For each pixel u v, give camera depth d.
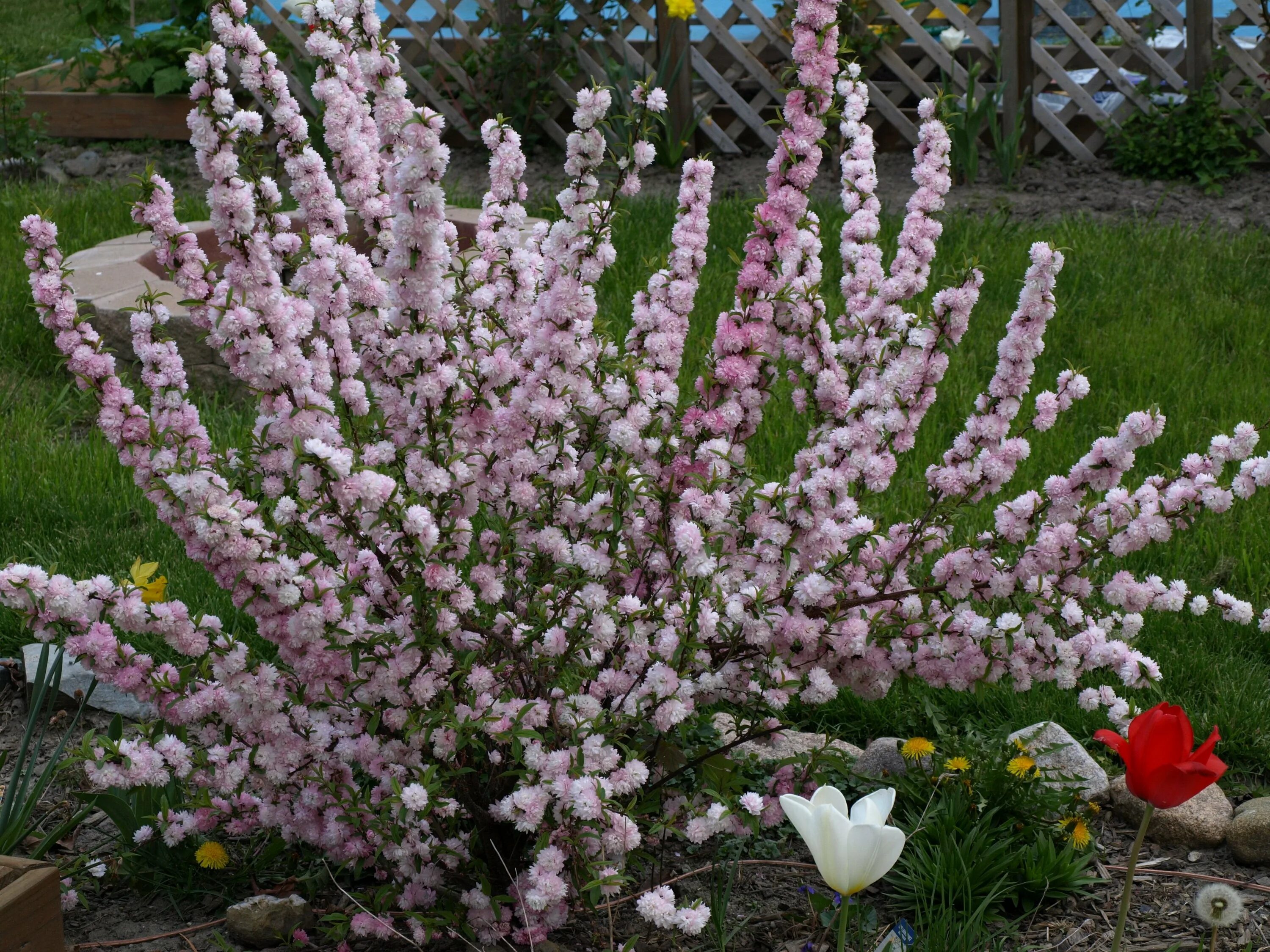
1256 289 5.84
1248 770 2.96
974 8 7.95
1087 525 2.33
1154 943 2.40
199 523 1.96
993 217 6.90
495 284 2.61
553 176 8.26
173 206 2.19
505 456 2.25
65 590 2.05
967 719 3.09
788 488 2.35
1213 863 2.64
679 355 2.50
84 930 2.38
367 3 2.19
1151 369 4.96
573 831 2.09
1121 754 1.76
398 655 2.13
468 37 8.77
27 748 2.46
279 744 2.21
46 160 8.77
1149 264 6.19
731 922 2.43
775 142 8.34
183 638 2.10
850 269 2.87
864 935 2.38
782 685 2.19
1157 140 7.74
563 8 8.62
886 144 8.52
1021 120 7.75
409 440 2.30
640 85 2.22
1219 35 7.74
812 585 2.18
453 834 2.34
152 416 2.30
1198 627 3.38
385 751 2.21
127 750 2.18
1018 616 2.26
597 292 5.79
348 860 2.32
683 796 2.46
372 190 2.36
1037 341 2.32
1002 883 2.49
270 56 2.22
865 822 1.69
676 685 2.12
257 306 2.09
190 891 2.46
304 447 1.95
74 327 2.24
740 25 9.17
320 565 2.29
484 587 2.20
